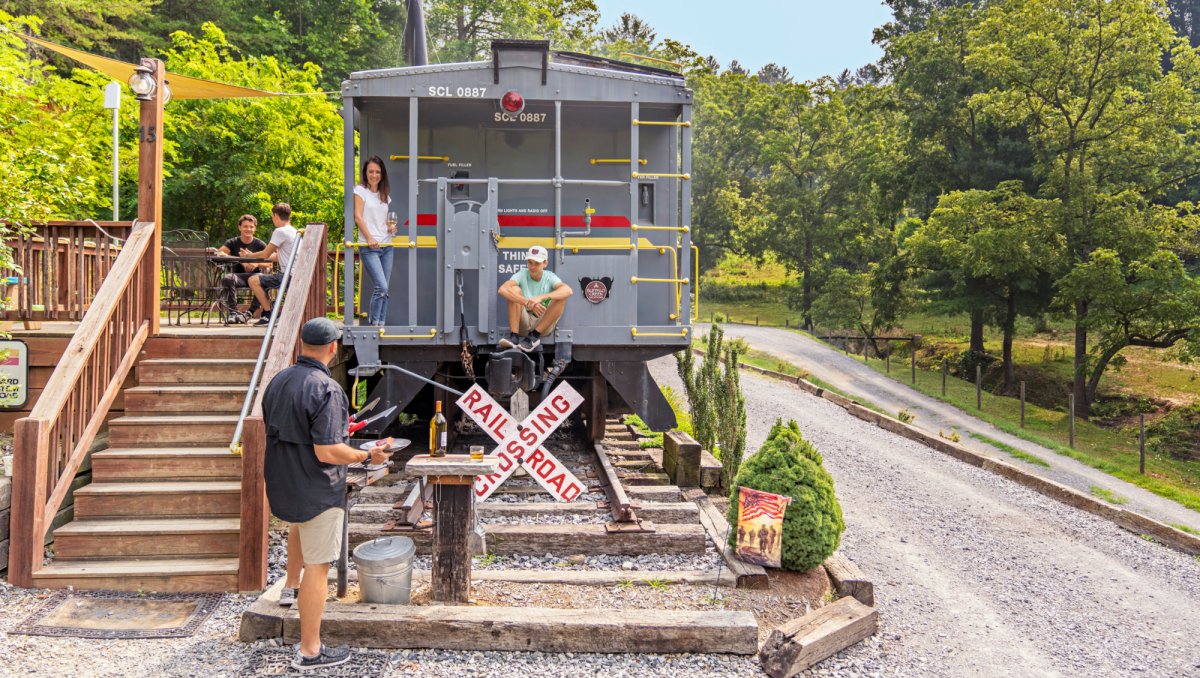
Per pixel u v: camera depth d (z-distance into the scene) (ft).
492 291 24.34
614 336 24.80
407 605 15.89
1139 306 87.04
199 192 60.18
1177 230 94.94
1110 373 118.93
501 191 26.81
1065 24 94.79
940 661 17.21
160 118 23.57
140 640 15.52
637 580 18.34
